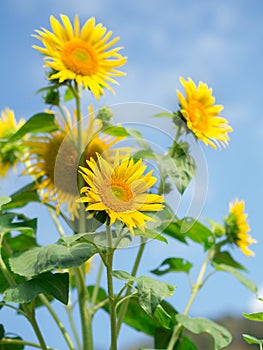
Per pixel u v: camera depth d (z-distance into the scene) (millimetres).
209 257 1565
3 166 1502
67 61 1256
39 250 1164
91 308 1371
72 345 1348
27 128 1319
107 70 1287
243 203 1577
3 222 1265
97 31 1283
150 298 990
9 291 1096
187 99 1301
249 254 1562
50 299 1507
